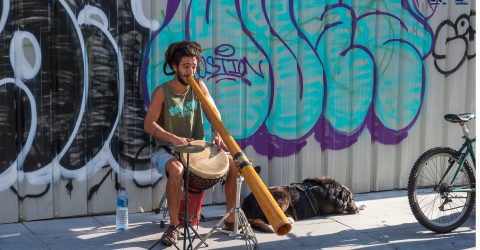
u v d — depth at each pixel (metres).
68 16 4.91
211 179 4.38
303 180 5.79
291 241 4.67
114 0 5.05
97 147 5.13
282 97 5.75
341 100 5.98
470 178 5.08
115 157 5.21
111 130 5.16
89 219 5.11
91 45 5.01
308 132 5.89
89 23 4.98
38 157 4.95
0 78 4.74
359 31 5.97
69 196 5.10
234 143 4.06
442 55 6.37
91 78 5.04
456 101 6.49
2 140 4.81
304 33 5.76
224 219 4.50
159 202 5.41
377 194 6.18
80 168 5.09
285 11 5.66
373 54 6.06
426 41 6.28
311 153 5.94
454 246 4.66
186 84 4.67
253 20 5.55
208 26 5.39
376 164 6.23
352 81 6.02
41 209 5.03
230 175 4.65
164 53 5.27
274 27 5.64
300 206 5.24
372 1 5.99
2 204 4.89
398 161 6.33
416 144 6.38
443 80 6.41
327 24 5.84
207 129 5.53
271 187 5.27
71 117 5.00
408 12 6.15
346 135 6.05
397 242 4.71
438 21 6.30
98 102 5.09
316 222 5.18
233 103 5.57
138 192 5.32
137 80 5.20
